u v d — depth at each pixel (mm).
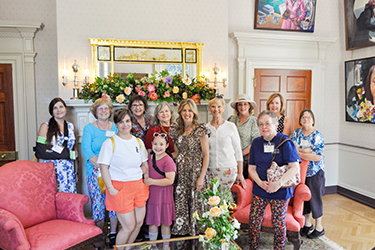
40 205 2594
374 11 4113
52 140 2963
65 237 2314
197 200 2828
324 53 5027
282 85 4914
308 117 3207
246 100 3334
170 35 4227
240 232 3402
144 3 4109
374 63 4176
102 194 3059
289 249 3033
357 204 4461
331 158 5031
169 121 3123
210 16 4355
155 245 2252
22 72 4066
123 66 4047
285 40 4805
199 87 3939
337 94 5043
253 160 2725
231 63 4750
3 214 2148
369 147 4414
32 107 4129
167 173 2715
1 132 4094
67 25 3852
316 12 4953
